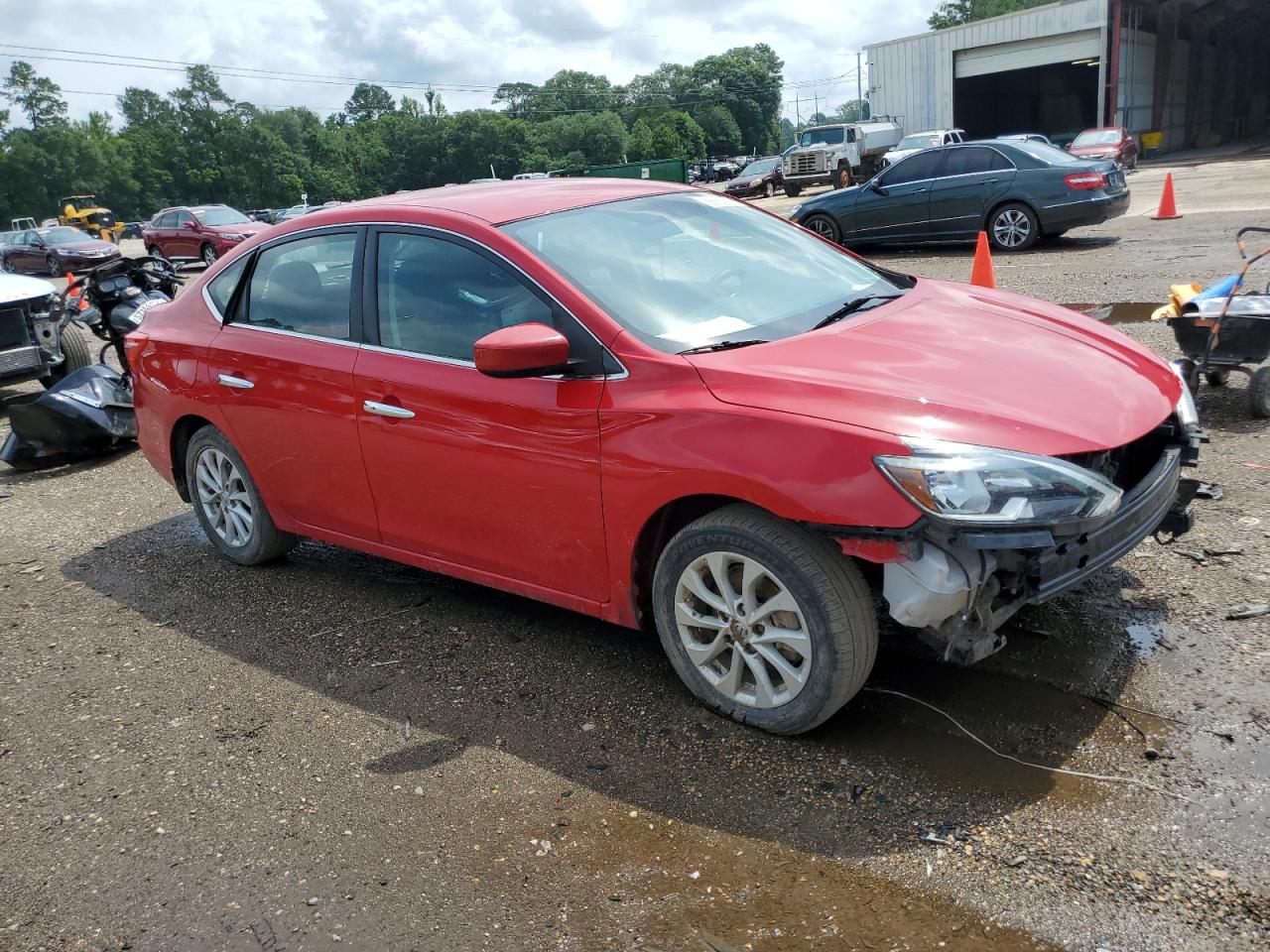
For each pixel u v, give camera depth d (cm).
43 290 883
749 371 296
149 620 443
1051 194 1285
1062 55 4066
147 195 12388
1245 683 307
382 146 13538
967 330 338
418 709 347
